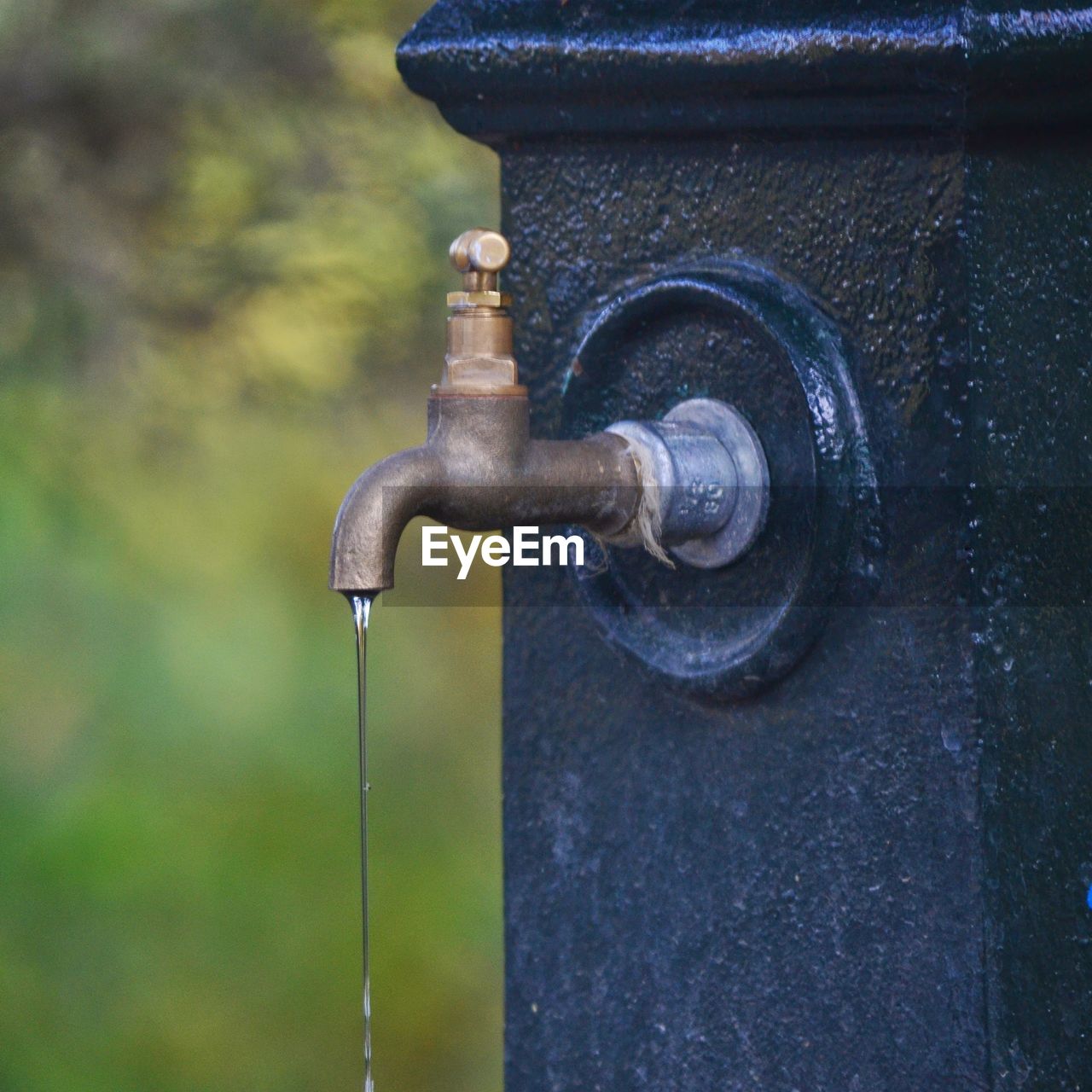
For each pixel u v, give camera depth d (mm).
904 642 1347
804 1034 1386
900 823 1354
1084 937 1372
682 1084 1422
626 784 1432
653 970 1429
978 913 1337
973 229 1322
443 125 2279
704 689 1381
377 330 2305
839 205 1350
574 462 1344
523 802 1464
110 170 2295
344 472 4094
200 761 4230
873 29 1310
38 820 3994
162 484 3127
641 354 1401
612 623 1411
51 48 2271
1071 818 1365
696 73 1351
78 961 3822
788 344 1344
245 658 4312
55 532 2953
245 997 3836
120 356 2328
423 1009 3902
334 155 2256
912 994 1355
